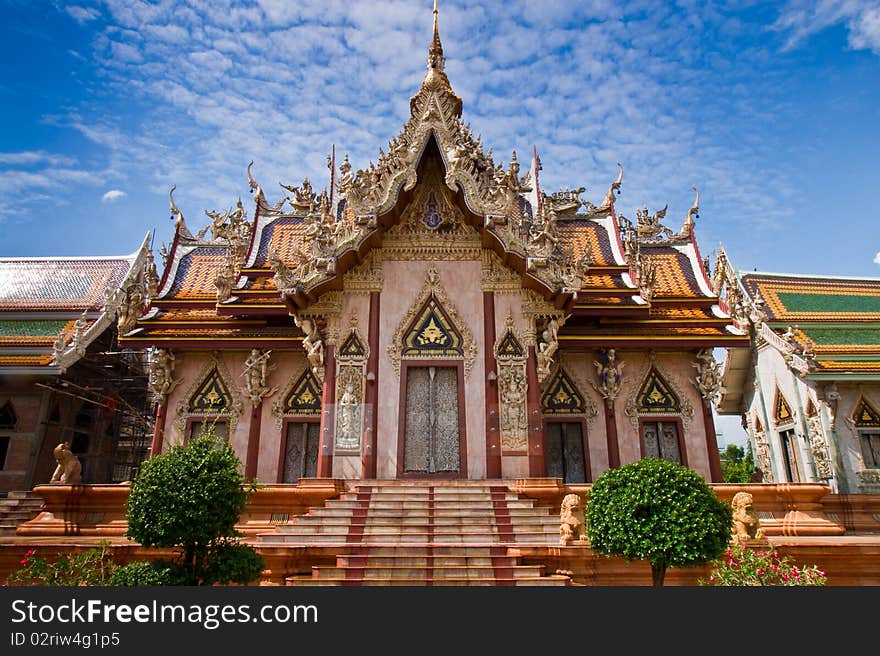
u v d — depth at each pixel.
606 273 21.94
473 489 15.34
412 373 18.02
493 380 17.47
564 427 20.22
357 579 11.95
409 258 18.75
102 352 28.80
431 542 13.25
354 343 18.02
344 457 16.92
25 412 26.95
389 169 18.05
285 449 19.89
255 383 20.20
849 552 13.20
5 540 14.27
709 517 9.62
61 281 31.66
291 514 15.77
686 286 22.66
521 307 18.22
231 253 22.25
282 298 17.44
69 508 16.72
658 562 9.56
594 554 12.02
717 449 19.88
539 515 14.36
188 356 20.94
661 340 20.02
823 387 24.67
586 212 24.42
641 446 19.89
